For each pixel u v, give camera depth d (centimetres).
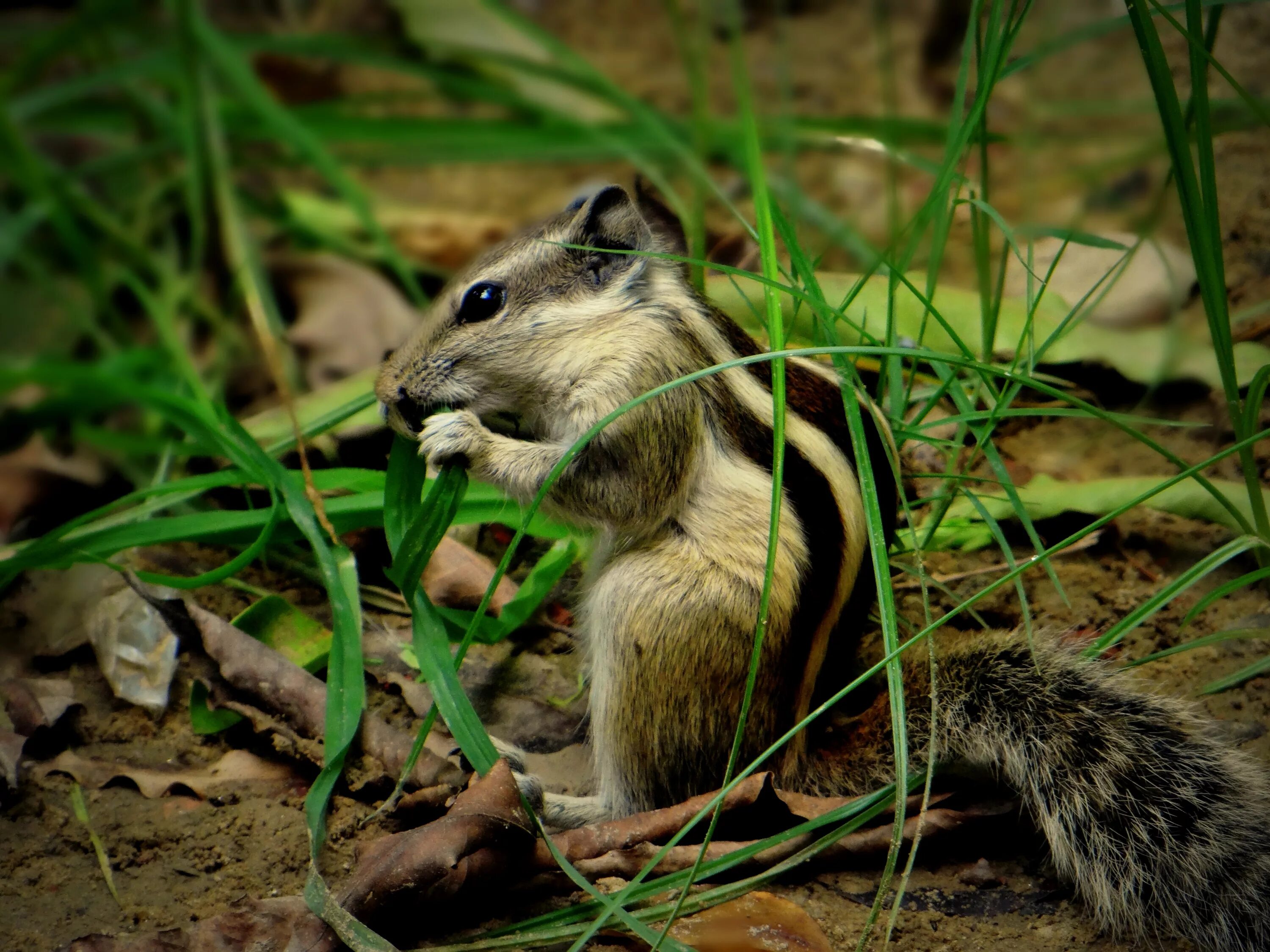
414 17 1451
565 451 701
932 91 1521
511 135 1293
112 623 795
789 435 705
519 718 784
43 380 745
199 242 1098
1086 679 690
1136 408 1028
